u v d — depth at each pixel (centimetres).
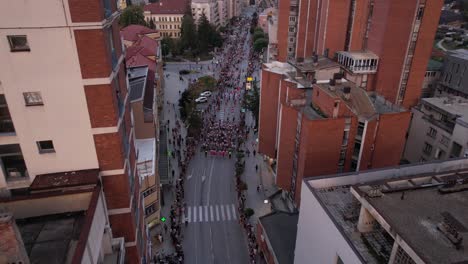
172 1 13900
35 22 1438
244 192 4903
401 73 4962
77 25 1474
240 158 5559
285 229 3566
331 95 3603
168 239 3978
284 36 7394
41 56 1502
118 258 1819
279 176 4425
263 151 5375
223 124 6856
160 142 5650
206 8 13575
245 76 10025
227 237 4091
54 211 1650
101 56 1558
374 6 4959
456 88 5834
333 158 3688
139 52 6656
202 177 5209
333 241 2061
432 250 1563
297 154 3941
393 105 4031
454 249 1573
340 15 5688
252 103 6656
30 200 1593
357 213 2253
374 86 5138
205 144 6038
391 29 4738
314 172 3716
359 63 4922
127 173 1917
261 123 5275
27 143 1664
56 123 1648
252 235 4047
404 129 3753
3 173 1706
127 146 1995
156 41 8112
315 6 6950
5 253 1184
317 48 6638
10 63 1489
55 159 1728
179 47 11962
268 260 3450
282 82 4688
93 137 1714
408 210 1850
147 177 3731
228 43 14150
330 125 3491
